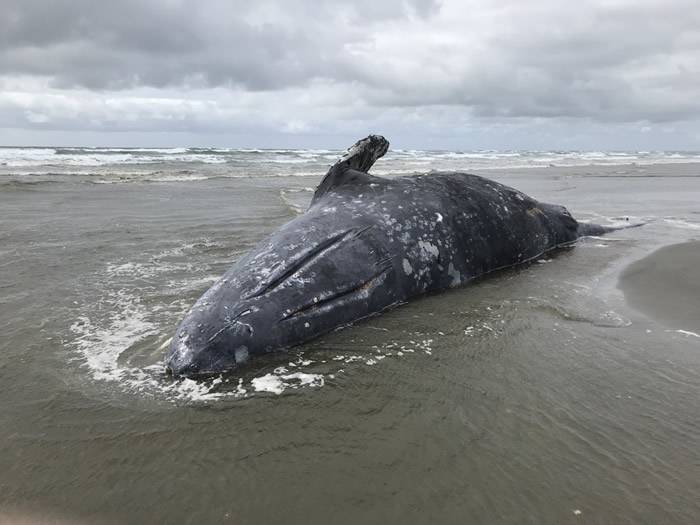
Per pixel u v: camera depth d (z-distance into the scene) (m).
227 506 2.43
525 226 6.87
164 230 8.50
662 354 4.03
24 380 3.57
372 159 6.79
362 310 4.74
